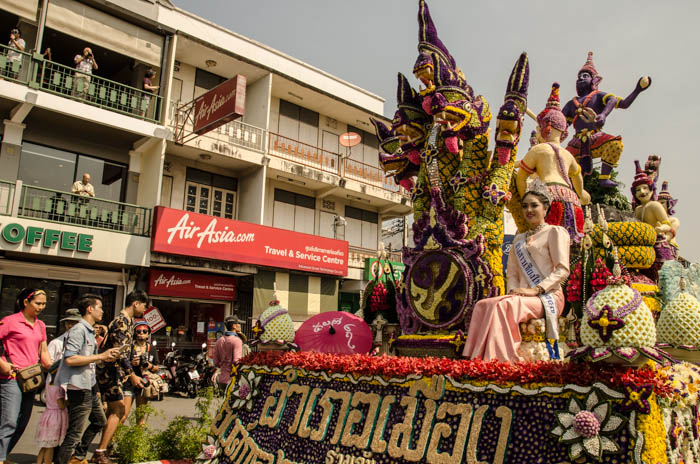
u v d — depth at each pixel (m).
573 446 2.67
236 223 17.09
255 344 5.15
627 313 2.73
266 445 4.45
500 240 4.52
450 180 4.86
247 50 19.28
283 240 18.44
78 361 5.25
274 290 18.58
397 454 3.42
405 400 3.57
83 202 14.53
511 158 4.68
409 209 23.94
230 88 14.40
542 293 3.82
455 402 3.30
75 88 14.36
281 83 20.02
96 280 15.15
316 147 20.92
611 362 2.80
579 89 7.04
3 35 14.91
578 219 5.08
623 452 2.56
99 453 5.94
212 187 18.66
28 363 5.42
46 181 15.05
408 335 4.72
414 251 4.87
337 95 22.36
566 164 5.34
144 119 15.45
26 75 13.78
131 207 15.99
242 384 5.02
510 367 3.14
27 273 14.17
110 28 15.11
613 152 6.64
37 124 14.84
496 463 2.95
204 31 18.08
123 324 6.17
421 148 5.38
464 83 4.94
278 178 20.30
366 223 23.81
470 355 3.79
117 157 16.30
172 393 13.85
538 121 5.66
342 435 3.86
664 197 7.31
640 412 2.58
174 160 17.83
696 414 3.37
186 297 16.59
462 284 4.41
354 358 4.10
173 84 18.06
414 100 5.41
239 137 18.69
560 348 4.15
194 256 15.96
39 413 10.08
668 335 3.71
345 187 21.22
